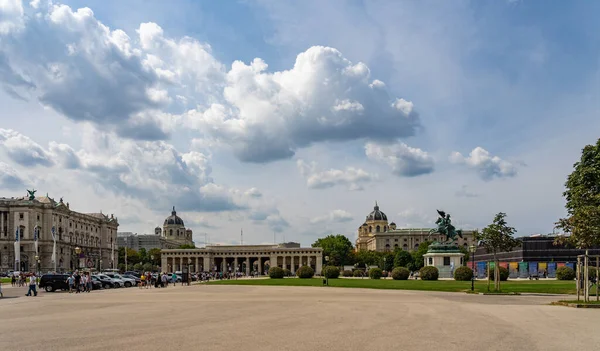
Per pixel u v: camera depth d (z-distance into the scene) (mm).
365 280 119000
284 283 107688
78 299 62312
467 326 31562
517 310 41938
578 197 71688
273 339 26359
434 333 28531
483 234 66875
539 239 165500
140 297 64938
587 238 48469
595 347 24078
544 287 75375
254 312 41188
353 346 24219
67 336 27797
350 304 48875
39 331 30094
